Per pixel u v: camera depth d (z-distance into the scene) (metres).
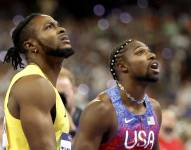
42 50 5.25
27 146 5.00
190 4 24.77
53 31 5.25
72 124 7.49
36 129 4.86
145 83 6.03
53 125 5.04
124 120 5.92
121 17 23.25
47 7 22.53
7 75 17.73
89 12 23.56
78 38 21.67
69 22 22.75
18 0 23.47
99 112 5.92
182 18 23.94
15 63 5.59
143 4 24.00
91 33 22.23
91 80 17.91
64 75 7.61
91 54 20.42
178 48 21.81
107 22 22.80
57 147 5.09
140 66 5.97
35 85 4.98
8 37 20.52
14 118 5.04
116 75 6.16
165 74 19.67
